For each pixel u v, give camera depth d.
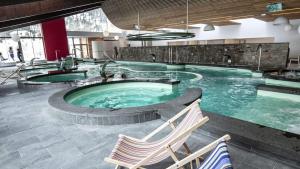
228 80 7.99
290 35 12.88
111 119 3.30
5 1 3.89
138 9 9.05
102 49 20.77
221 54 10.50
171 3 7.77
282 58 8.51
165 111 3.35
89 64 15.34
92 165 2.22
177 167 1.48
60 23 16.64
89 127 3.27
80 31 20.08
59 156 2.43
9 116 3.92
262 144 2.21
